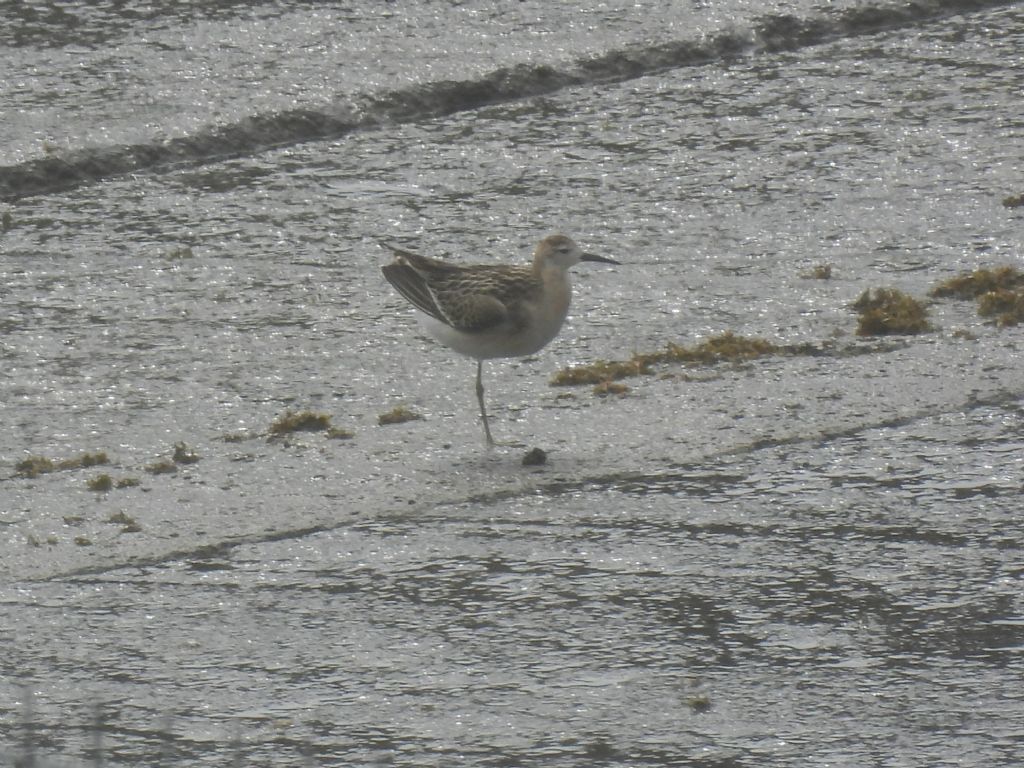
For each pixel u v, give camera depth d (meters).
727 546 10.92
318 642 9.85
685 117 19.98
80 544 10.98
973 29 22.84
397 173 18.45
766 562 10.70
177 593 10.43
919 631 9.85
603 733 8.88
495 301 12.58
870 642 9.74
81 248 16.45
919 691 9.23
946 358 13.82
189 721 9.05
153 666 9.61
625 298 15.27
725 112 20.12
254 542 11.05
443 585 10.48
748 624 9.96
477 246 16.56
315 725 9.00
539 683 9.38
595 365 13.75
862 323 14.38
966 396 13.16
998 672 9.41
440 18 22.17
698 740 8.80
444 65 20.77
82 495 11.67
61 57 20.62
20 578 10.57
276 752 8.73
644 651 9.69
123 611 10.21
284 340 14.45
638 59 21.48
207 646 9.82
